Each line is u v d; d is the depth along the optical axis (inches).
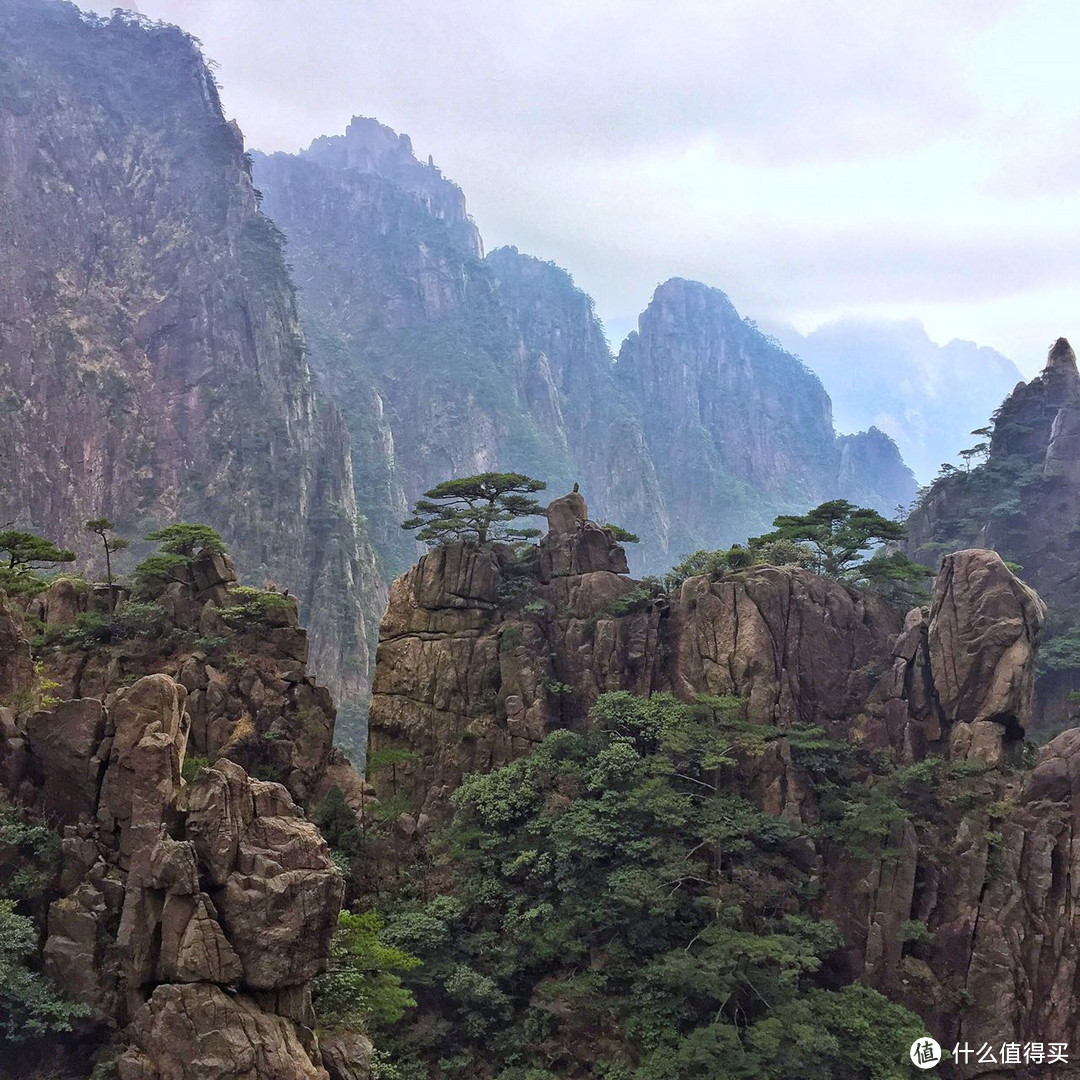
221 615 2709.2
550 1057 2206.0
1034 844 2541.8
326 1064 1445.6
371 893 2498.8
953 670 2851.9
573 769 2721.5
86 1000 1299.2
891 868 2536.9
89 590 2778.1
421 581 3240.7
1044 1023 2407.7
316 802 2586.1
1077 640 4355.3
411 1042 2145.7
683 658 3019.2
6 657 1733.5
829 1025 2242.9
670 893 2432.3
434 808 2847.0
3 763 1504.7
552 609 3169.3
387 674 3179.1
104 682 2493.8
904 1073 2166.6
